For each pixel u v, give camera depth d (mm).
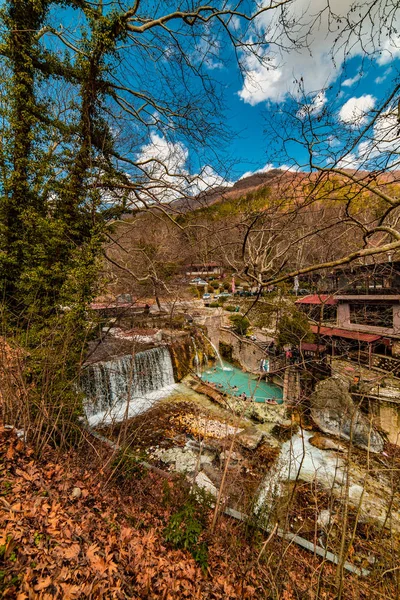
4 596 2326
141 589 3246
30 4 7320
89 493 4523
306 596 3979
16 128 7551
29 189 8141
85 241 8992
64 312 7730
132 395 13703
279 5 2764
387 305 11234
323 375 9812
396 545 5805
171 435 11289
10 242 8078
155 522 4840
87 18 7273
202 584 3846
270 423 12320
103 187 8758
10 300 7668
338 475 8906
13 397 5059
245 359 19578
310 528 6246
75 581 2842
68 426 5973
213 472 8750
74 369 6746
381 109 2199
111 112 8422
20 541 2934
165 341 16359
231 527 5215
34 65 7723
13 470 4094
